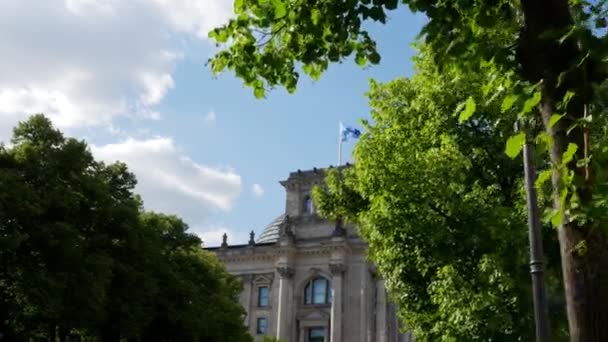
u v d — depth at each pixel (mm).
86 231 46938
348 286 100938
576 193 7461
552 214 7469
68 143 45719
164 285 56750
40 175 43594
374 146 27438
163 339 58406
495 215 23422
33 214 40656
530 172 15594
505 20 10344
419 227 24625
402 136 27438
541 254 14945
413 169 25109
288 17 12867
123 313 49531
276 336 101250
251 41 13227
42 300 40438
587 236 7418
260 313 104875
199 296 61156
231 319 68562
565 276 7645
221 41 13297
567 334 22594
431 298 24641
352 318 99000
